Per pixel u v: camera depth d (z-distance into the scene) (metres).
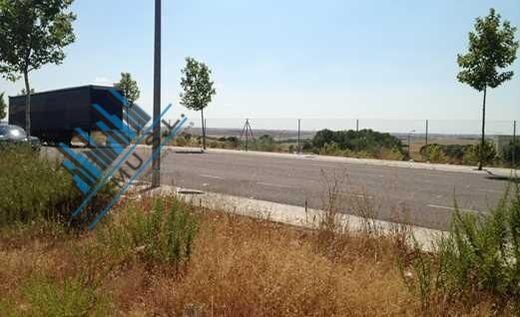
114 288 4.51
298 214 8.99
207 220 6.51
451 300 4.14
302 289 3.99
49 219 6.58
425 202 11.52
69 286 3.85
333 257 5.45
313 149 33.56
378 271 4.82
